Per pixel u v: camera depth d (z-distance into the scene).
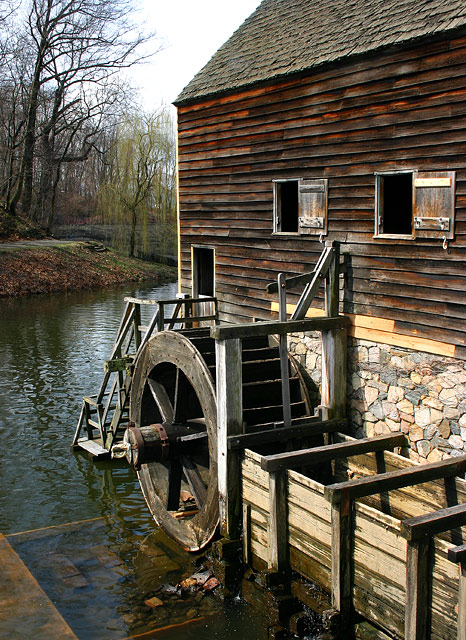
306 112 7.77
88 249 32.94
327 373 7.30
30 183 35.84
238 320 9.20
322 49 7.65
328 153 7.53
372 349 7.13
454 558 4.06
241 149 8.88
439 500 5.75
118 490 8.74
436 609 4.45
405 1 7.32
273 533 5.82
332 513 5.12
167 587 6.22
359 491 5.12
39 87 32.25
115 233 36.22
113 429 9.69
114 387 9.77
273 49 8.86
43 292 26.08
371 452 6.50
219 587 6.19
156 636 5.44
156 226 37.06
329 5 8.94
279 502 5.79
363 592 5.05
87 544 7.18
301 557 5.67
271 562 5.89
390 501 6.23
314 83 7.62
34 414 11.51
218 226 9.48
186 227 10.20
